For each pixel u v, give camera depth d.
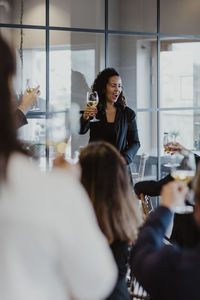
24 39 4.08
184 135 5.20
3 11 3.97
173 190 1.46
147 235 1.38
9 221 0.90
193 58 5.19
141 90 4.87
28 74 4.11
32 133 4.14
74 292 0.96
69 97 4.34
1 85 0.92
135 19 4.75
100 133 4.12
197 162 3.03
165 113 5.05
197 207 1.33
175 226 2.35
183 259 1.24
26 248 0.90
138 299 2.10
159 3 4.89
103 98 4.15
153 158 4.98
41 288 0.91
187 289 1.23
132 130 4.24
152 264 1.26
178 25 5.05
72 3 4.32
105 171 1.70
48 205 0.91
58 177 0.96
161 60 4.98
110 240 1.71
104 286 0.96
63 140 4.14
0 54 0.92
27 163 0.95
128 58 4.75
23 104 3.64
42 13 4.16
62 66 4.30
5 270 0.89
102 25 4.54
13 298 0.89
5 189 0.91
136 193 2.81
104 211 1.69
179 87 5.12
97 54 4.52
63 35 4.29
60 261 0.94
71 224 0.92
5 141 0.92
